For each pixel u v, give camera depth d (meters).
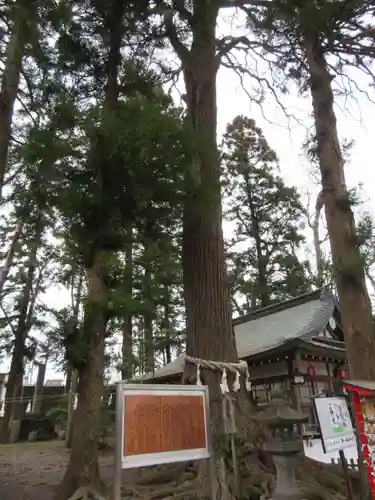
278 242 20.20
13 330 18.36
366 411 3.77
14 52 4.82
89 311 5.10
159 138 4.60
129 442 2.88
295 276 18.55
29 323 17.89
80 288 12.22
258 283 19.48
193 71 7.52
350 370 4.57
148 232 5.64
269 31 7.20
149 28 7.33
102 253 5.27
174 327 15.15
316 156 6.17
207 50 7.54
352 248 4.89
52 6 5.36
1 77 5.45
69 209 5.01
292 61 7.59
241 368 5.25
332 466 5.19
